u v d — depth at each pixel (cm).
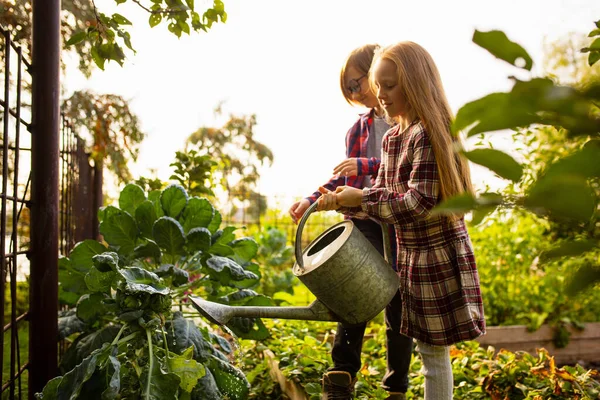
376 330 351
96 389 152
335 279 149
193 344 163
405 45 166
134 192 225
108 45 194
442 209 32
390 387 200
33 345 174
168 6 191
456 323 159
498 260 417
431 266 162
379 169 188
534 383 226
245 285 226
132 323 158
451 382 167
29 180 175
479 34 32
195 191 329
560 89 28
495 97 30
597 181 30
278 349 267
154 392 144
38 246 174
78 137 321
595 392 208
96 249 205
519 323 383
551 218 31
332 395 189
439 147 154
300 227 158
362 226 196
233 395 184
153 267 207
